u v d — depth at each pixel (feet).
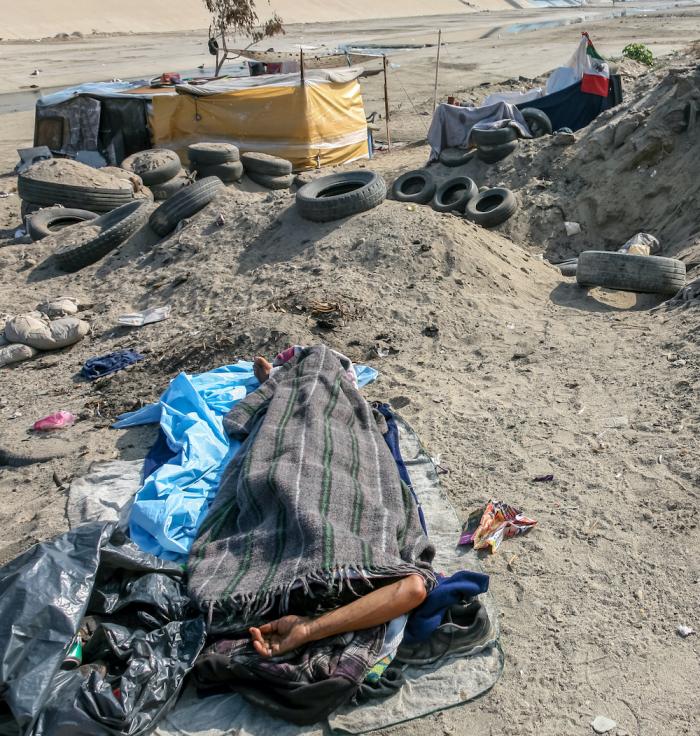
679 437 18.67
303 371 19.66
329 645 12.42
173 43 196.85
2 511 18.75
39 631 12.00
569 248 40.04
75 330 30.30
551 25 213.05
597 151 42.70
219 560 14.15
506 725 12.12
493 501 16.84
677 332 24.30
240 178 52.11
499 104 49.29
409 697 12.55
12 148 77.10
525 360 24.18
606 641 13.53
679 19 170.60
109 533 13.87
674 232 37.45
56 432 22.67
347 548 13.33
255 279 32.04
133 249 38.65
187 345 26.55
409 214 33.09
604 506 16.80
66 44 196.65
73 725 11.05
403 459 18.60
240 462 17.07
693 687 12.53
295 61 75.66
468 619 13.34
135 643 12.45
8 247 41.70
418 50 147.13
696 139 39.47
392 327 26.63
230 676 12.34
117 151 61.82
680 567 14.93
